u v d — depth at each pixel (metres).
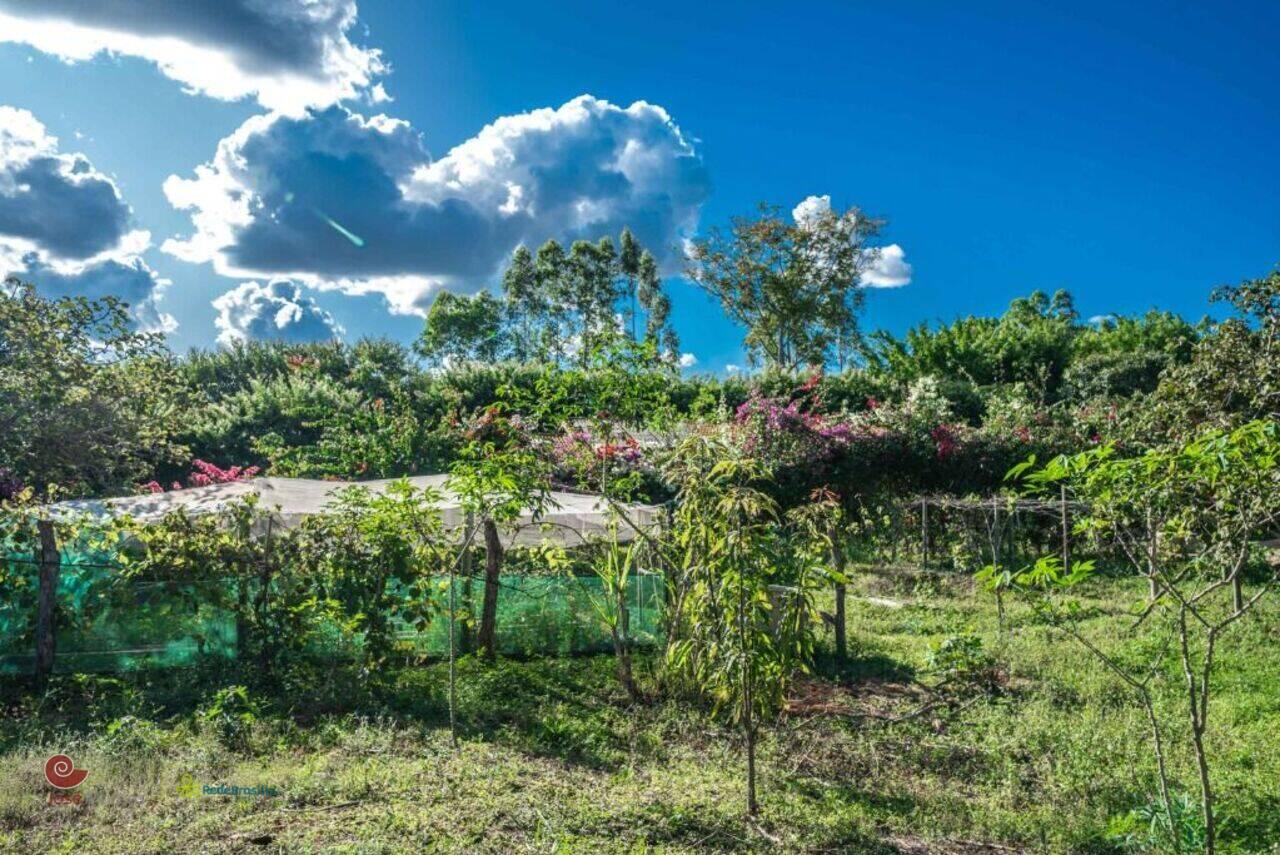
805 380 29.53
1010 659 10.06
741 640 6.22
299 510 11.17
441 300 59.31
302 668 8.95
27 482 13.37
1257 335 11.10
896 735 7.89
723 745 7.62
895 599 14.25
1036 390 33.78
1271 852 5.33
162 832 5.48
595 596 10.34
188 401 17.88
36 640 8.69
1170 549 5.52
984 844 5.79
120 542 9.16
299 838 5.36
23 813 5.74
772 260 51.19
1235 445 4.26
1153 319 42.66
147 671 8.81
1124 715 8.16
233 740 7.29
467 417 25.59
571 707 8.55
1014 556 17.28
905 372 38.12
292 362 28.50
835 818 6.06
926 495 19.70
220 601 8.90
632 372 9.65
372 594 9.08
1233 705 8.13
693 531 7.33
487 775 6.55
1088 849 5.70
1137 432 12.64
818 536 10.31
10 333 13.12
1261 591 4.67
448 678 9.09
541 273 65.62
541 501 9.47
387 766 6.74
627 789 6.48
